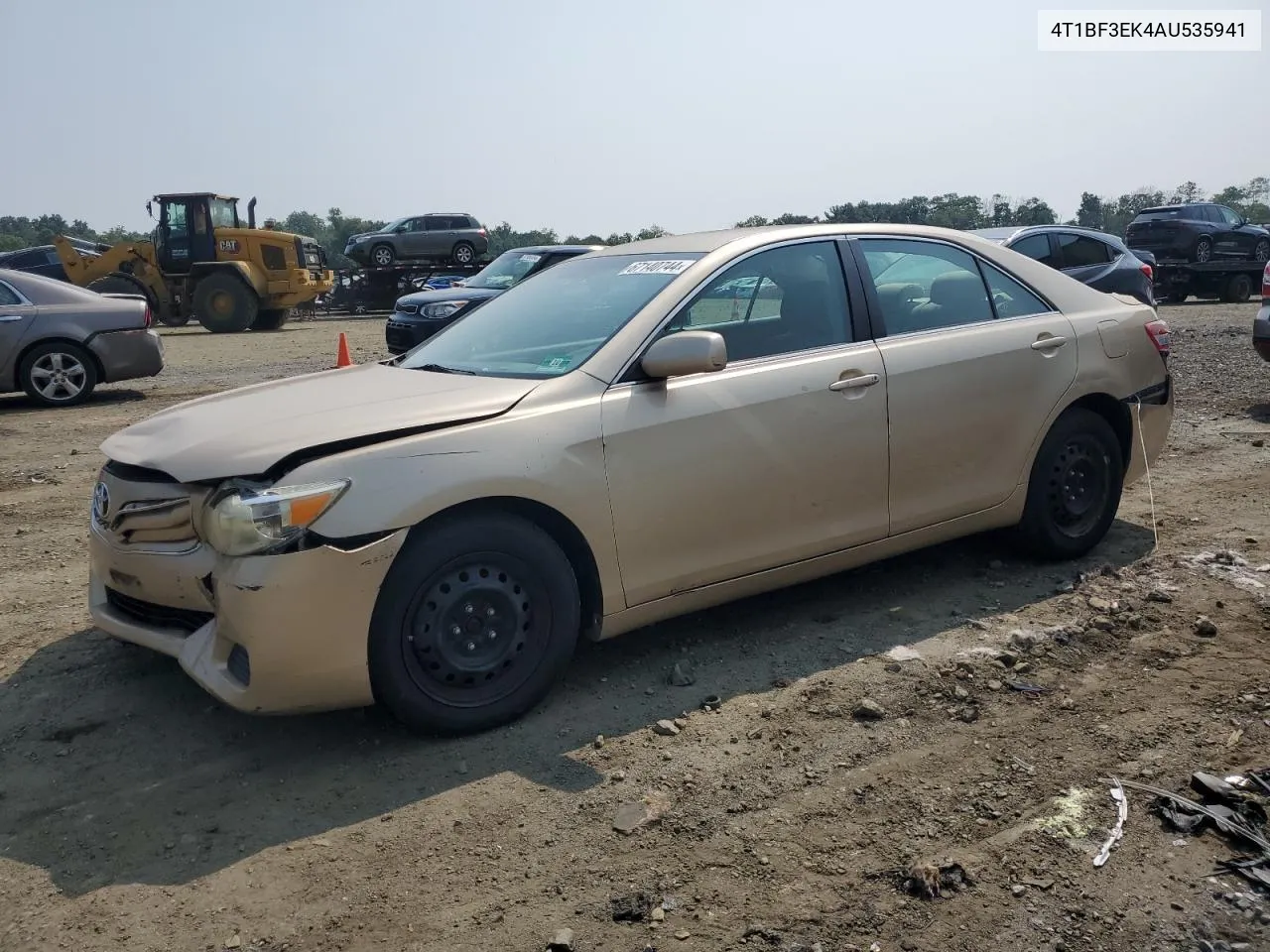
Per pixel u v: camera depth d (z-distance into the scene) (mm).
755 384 4188
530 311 4625
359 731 3781
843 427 4371
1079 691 3951
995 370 4828
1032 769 3414
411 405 3748
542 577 3754
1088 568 5230
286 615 3338
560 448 3732
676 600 4102
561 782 3416
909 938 2639
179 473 3527
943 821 3141
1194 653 4227
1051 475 5125
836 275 4598
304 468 3408
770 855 3004
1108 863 2916
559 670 3867
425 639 3574
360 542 3395
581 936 2684
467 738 3711
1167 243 25172
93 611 4047
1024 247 12781
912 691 3967
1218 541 5613
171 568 3596
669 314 4133
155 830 3215
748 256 4406
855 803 3250
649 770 3482
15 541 6285
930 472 4680
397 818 3238
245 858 3062
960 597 4898
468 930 2727
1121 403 5332
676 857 3010
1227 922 2666
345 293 34094
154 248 26031
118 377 12406
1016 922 2689
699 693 4020
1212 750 3494
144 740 3766
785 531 4289
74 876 3000
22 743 3762
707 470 4043
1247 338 14758
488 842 3105
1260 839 2979
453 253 34406
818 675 4133
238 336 23734
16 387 11898
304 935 2729
